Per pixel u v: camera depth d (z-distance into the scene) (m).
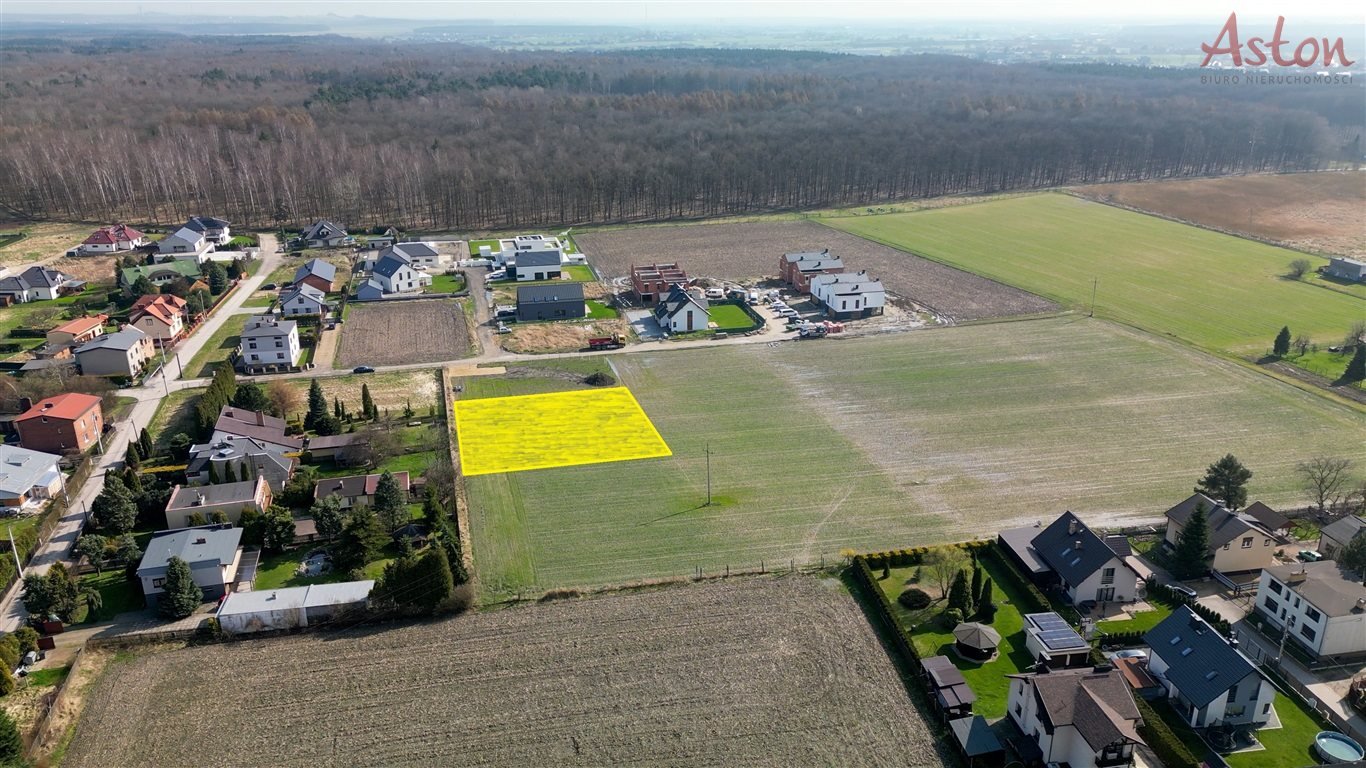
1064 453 89.06
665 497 82.00
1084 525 68.50
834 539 74.44
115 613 65.50
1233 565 69.19
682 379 111.56
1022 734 52.72
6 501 78.38
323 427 94.38
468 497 82.56
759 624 63.66
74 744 53.00
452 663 60.03
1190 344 119.88
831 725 54.25
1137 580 66.69
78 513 79.19
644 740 53.12
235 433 88.00
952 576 67.38
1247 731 53.34
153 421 98.50
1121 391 104.44
